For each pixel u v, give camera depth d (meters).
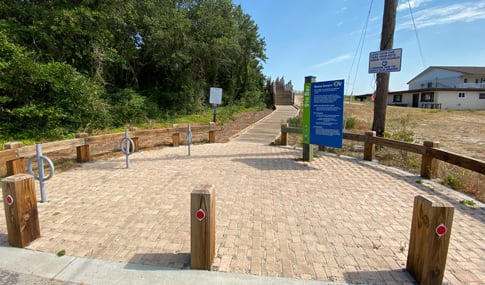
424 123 14.80
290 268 2.31
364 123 12.20
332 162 6.31
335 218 3.34
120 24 13.34
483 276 2.27
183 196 4.02
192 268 2.26
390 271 2.30
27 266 2.28
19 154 4.44
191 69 18.27
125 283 2.09
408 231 3.03
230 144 8.77
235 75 25.25
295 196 4.08
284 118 15.41
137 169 5.59
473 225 3.22
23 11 9.66
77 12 10.39
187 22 14.49
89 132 10.01
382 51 6.99
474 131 11.79
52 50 10.37
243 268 2.30
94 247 2.58
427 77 43.34
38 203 3.68
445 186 4.60
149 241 2.71
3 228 2.95
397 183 4.75
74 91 9.69
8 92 8.88
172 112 16.55
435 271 2.05
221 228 3.04
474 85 35.38
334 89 5.80
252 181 4.81
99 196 3.98
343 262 2.42
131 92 14.18
